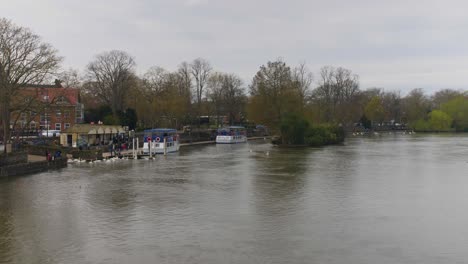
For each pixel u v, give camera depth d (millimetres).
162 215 33531
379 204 37375
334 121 149875
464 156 79625
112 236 28188
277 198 39812
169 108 121000
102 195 41438
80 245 26422
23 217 33125
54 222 31656
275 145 111062
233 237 27859
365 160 72250
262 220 32031
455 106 196500
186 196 40844
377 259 24109
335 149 97125
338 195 41219
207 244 26484
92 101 144250
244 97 158500
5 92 58500
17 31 63219
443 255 24781
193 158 77625
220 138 121000
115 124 103562
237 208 35844
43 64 63156
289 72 112938
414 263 23547
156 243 26719
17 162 56625
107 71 122250
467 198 40031
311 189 44312
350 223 31250
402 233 28891
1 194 42000
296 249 25625
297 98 110375
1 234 28734
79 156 72188
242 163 68500
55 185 47062
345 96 168250
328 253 24984
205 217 32875
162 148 85188
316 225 30672
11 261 23859
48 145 78000
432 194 41812
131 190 44062
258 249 25609
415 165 64812
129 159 74750
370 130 194250
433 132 194375
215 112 158500
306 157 77812
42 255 24766
